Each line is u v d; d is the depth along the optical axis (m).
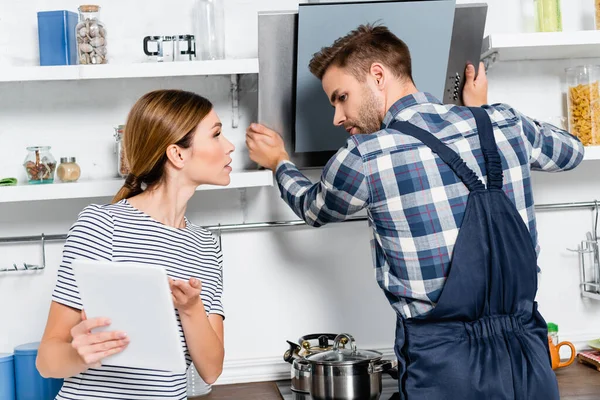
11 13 2.10
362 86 1.57
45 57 1.94
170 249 1.45
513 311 1.43
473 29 1.91
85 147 2.14
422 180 1.40
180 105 1.47
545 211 2.25
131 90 2.15
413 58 1.89
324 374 1.76
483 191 1.40
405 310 1.46
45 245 2.11
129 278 1.12
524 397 1.37
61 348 1.28
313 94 1.90
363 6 1.75
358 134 1.48
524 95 2.25
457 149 1.42
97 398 1.36
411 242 1.41
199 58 2.02
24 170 2.12
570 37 1.95
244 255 2.18
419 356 1.41
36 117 2.12
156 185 1.49
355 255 2.22
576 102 2.09
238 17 2.16
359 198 1.45
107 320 1.19
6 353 1.99
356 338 2.22
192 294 1.30
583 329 2.26
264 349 2.19
